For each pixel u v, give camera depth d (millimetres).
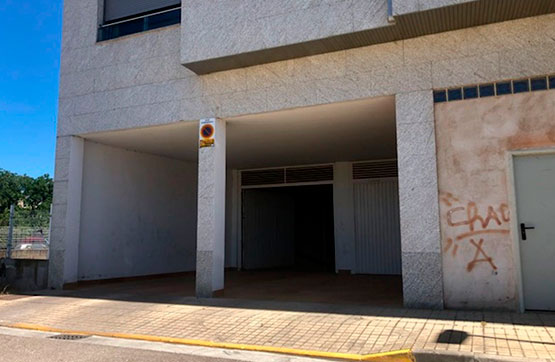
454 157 7734
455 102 7828
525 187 7418
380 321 6934
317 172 16156
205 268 9469
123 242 13039
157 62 10547
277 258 19203
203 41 9234
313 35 8305
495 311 7281
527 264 7297
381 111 9375
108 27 11680
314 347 6020
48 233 11609
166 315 8055
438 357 5312
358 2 8039
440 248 7656
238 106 9555
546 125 7266
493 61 7602
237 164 16359
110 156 12805
